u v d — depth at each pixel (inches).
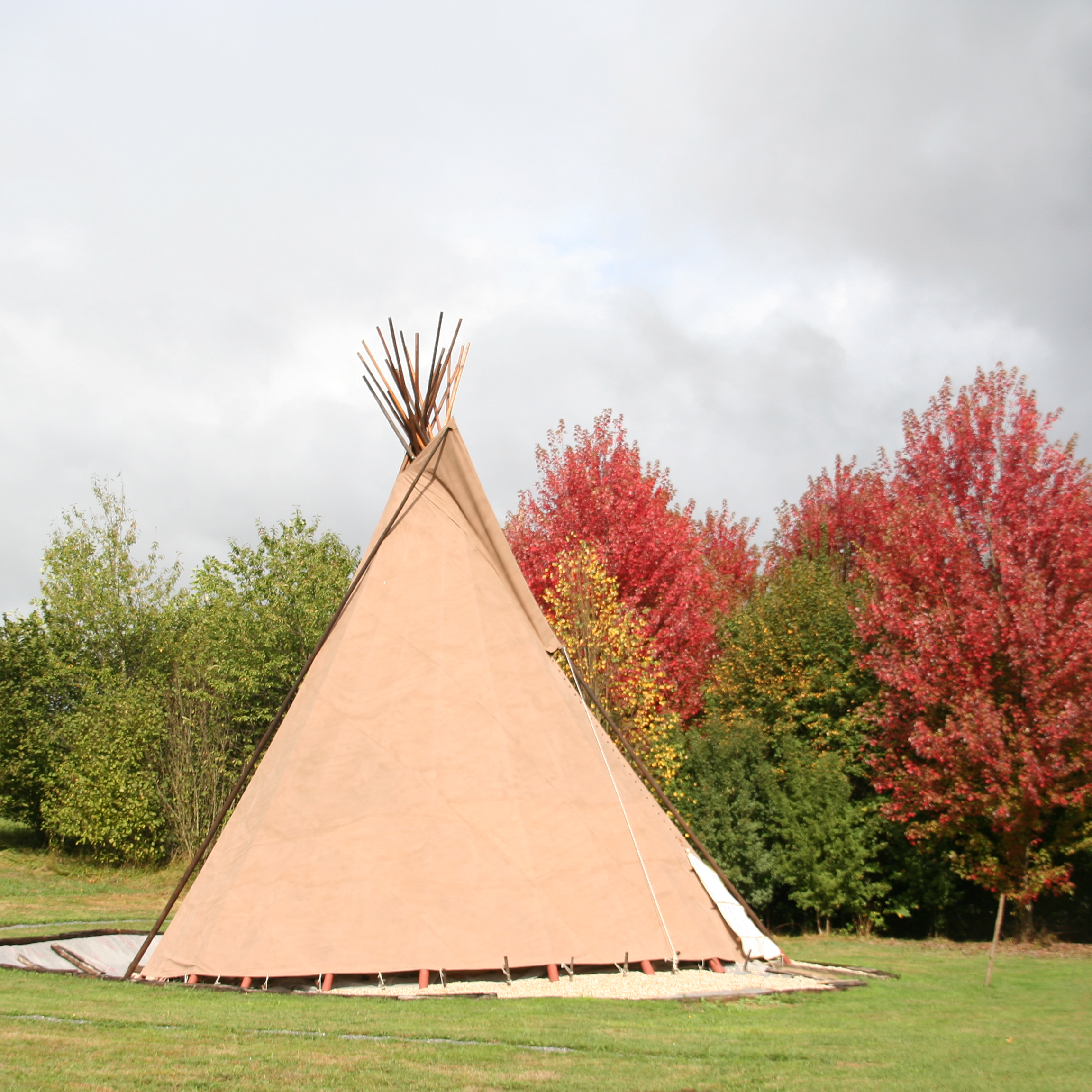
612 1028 311.1
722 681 999.0
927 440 844.0
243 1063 242.7
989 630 713.0
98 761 1061.1
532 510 1091.3
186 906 435.8
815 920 863.1
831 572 1067.9
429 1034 290.2
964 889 834.8
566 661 532.4
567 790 462.6
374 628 488.4
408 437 546.9
